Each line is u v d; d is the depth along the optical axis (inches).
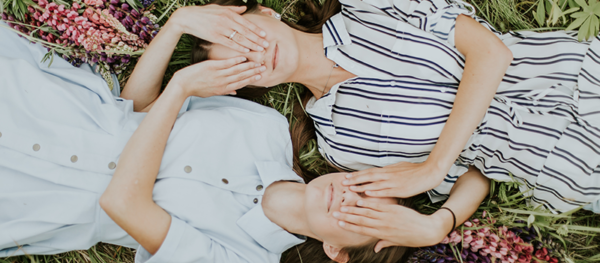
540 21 60.7
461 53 53.4
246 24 52.0
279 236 55.8
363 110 57.9
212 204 52.5
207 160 53.7
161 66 58.5
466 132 50.8
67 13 55.5
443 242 62.0
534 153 54.6
